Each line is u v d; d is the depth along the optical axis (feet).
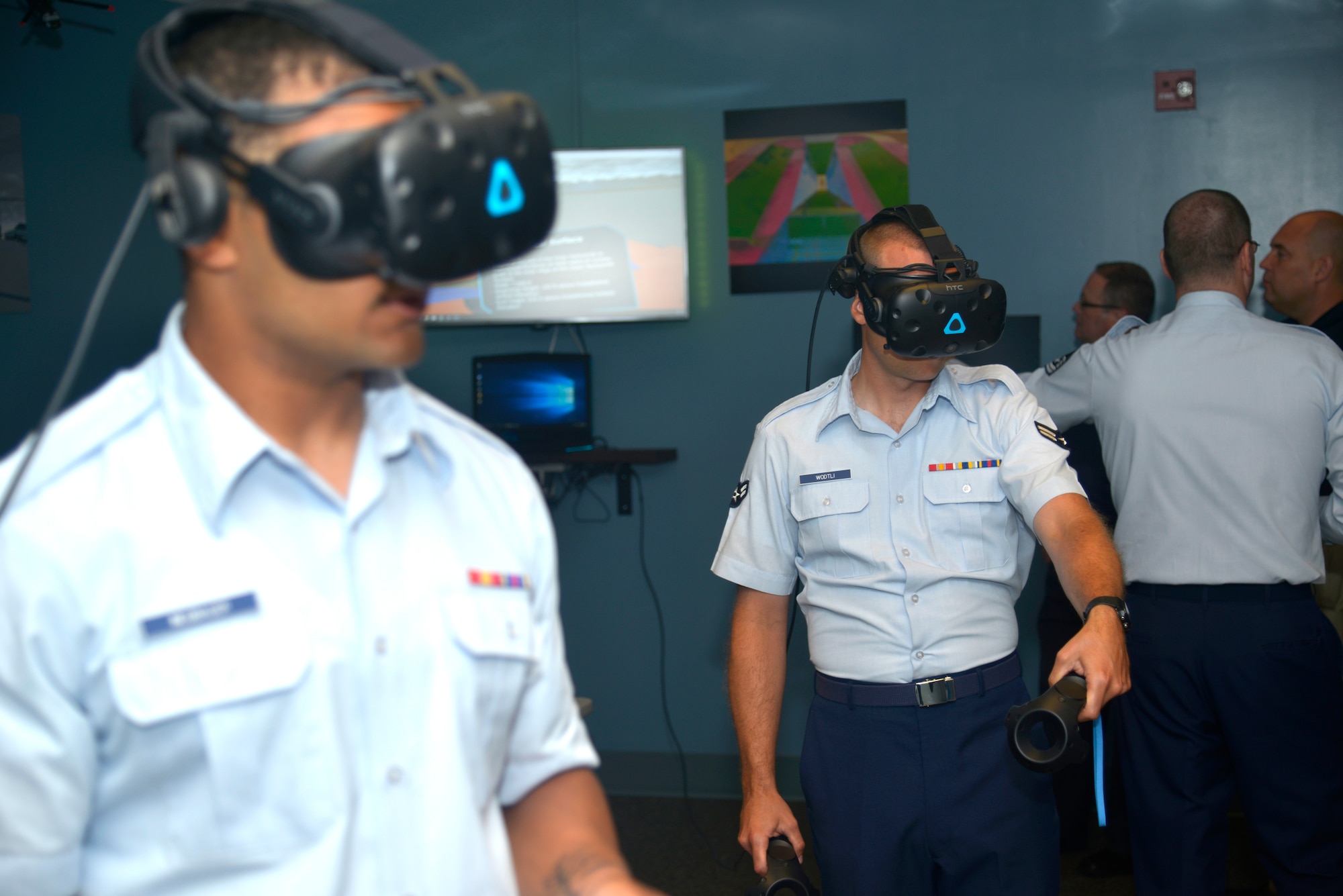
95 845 2.06
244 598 2.05
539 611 2.66
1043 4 11.60
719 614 12.11
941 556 5.24
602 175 11.87
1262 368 7.11
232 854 2.01
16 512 1.91
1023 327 11.65
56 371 11.30
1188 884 7.41
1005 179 11.68
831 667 5.36
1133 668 7.56
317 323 2.00
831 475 5.47
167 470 2.07
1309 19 11.26
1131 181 11.54
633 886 2.38
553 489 12.32
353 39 2.00
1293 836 7.13
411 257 1.86
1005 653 5.21
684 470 12.17
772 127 11.93
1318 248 9.47
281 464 2.17
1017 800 4.98
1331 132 11.28
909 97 11.78
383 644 2.19
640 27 12.06
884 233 5.23
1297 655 7.04
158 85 1.98
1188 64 11.44
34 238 11.31
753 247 12.00
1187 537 7.25
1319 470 7.16
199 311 2.12
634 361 12.23
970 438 5.41
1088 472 9.62
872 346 5.41
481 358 11.91
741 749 5.53
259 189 1.87
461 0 12.21
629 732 12.26
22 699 1.87
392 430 2.39
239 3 2.06
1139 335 7.75
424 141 1.82
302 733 2.04
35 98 11.35
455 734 2.23
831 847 5.21
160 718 1.94
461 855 2.20
